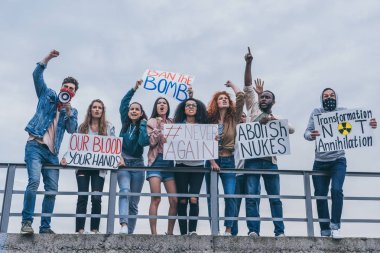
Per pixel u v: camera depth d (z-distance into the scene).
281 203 8.90
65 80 8.64
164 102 9.21
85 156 8.65
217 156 8.84
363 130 8.97
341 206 8.62
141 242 8.16
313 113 9.23
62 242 8.07
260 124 9.05
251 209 8.78
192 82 9.80
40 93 8.66
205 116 9.17
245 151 8.95
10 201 8.42
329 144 8.95
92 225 8.63
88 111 9.05
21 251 7.99
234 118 9.30
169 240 8.20
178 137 8.92
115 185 8.61
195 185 8.84
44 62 8.60
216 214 8.55
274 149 8.96
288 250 8.32
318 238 8.43
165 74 9.84
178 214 8.94
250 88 9.52
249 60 9.55
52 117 8.62
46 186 8.55
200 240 8.24
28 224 8.06
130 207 9.06
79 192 8.47
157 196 8.55
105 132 8.99
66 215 8.33
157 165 9.02
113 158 8.68
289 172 8.93
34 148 8.40
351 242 8.46
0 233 8.04
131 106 9.14
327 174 8.99
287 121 9.04
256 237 8.33
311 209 8.77
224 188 8.90
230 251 8.23
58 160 8.65
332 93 9.19
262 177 9.06
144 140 8.91
